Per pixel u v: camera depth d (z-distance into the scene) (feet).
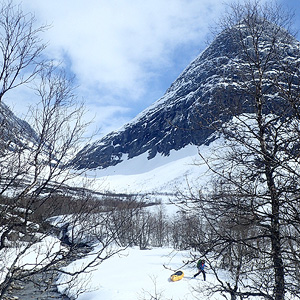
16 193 14.90
